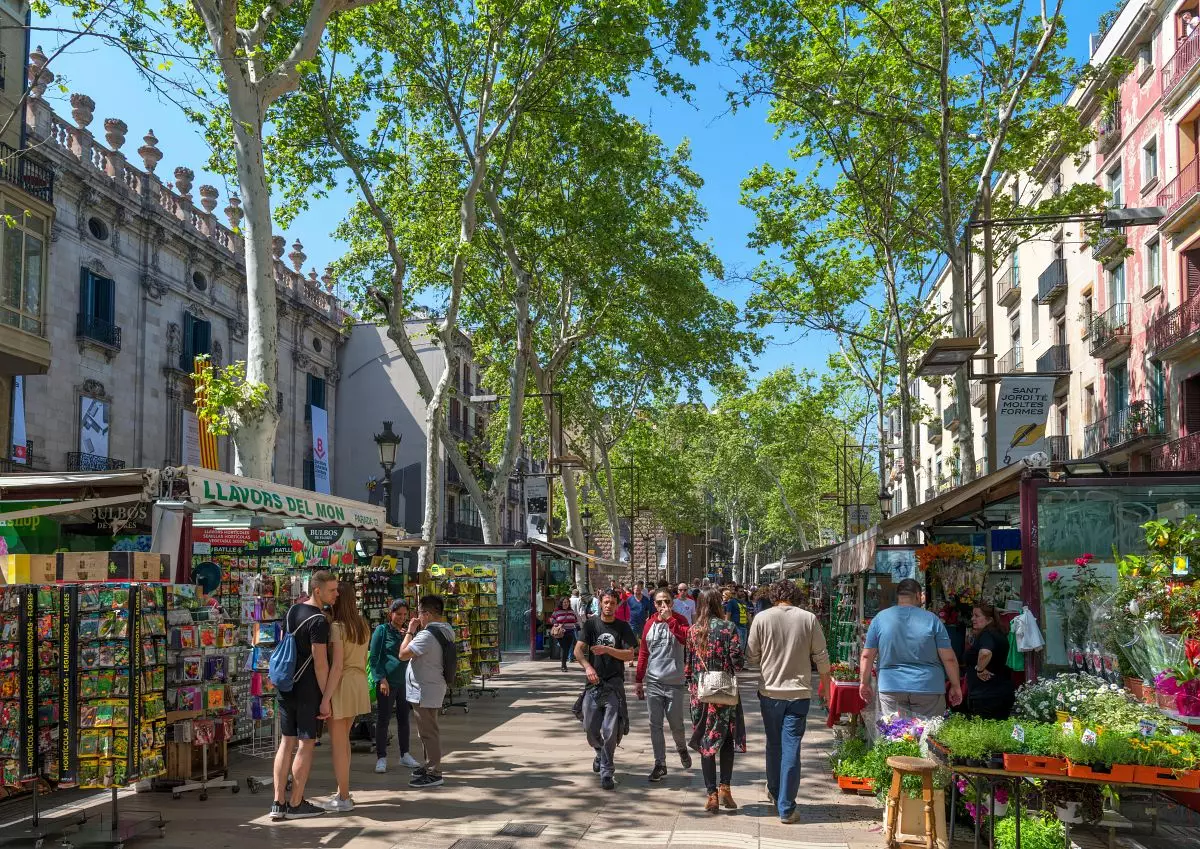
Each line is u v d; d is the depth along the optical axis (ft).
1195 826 22.18
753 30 64.28
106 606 21.57
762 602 56.18
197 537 35.24
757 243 81.82
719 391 123.24
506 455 84.48
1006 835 19.51
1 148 65.72
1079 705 20.97
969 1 65.67
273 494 31.86
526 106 75.66
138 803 26.05
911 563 55.52
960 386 68.54
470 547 85.35
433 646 28.91
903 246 84.64
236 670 30.78
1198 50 73.51
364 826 23.61
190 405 103.91
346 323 93.25
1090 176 96.32
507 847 21.66
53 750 21.62
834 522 240.32
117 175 92.48
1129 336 87.15
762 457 187.83
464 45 72.38
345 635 25.50
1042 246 111.75
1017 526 37.22
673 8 64.23
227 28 43.45
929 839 20.53
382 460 67.87
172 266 101.55
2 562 22.74
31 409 81.25
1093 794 20.42
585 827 23.48
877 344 105.60
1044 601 24.79
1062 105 71.51
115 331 91.35
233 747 33.55
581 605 83.35
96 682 21.39
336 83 69.62
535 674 68.39
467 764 32.30
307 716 24.49
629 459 167.12
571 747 35.94
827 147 74.28
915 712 24.26
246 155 44.11
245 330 114.93
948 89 65.57
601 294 99.25
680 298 100.32
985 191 64.08
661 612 30.12
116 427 92.53
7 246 65.46
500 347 107.45
